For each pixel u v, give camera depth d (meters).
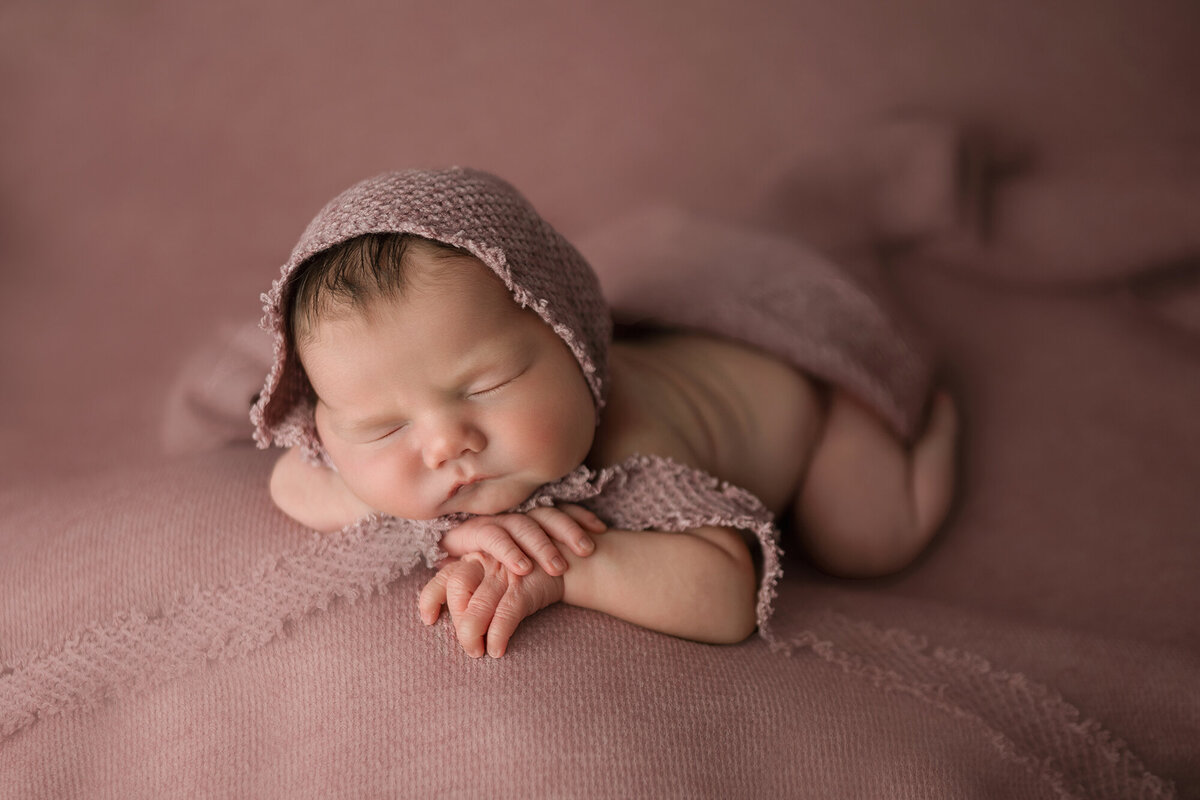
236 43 2.38
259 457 1.42
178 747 1.09
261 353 1.70
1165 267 1.96
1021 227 1.99
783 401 1.59
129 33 2.37
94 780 1.11
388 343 1.04
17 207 2.32
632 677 1.09
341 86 2.37
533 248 1.17
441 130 2.36
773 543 1.20
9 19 2.36
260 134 2.36
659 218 1.93
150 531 1.23
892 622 1.35
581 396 1.15
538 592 1.12
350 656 1.10
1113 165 2.07
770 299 1.67
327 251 1.09
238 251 2.30
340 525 1.22
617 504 1.23
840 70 2.33
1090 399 1.86
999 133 2.28
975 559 1.64
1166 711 1.28
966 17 2.31
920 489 1.65
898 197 2.01
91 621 1.17
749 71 2.35
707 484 1.25
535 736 1.02
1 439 1.89
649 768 1.01
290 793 1.05
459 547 1.17
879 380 1.64
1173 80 2.25
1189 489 1.69
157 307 2.21
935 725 1.17
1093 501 1.69
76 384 2.04
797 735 1.10
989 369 1.93
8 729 1.13
